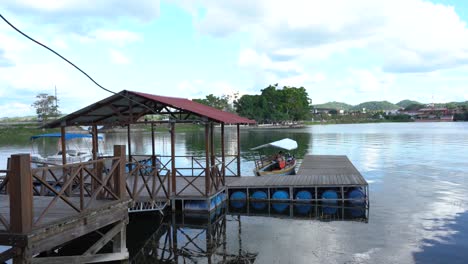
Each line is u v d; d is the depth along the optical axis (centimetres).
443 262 914
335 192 1525
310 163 2308
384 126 11406
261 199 1559
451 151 3566
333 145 4484
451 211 1397
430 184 1953
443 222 1254
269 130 9169
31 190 610
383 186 1917
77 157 2473
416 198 1630
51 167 660
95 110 1259
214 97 11419
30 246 592
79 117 1281
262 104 11500
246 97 11338
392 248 1012
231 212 1448
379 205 1510
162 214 1315
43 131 6188
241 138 6256
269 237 1130
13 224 591
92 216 752
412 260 927
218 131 8925
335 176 1723
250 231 1194
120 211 855
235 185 1579
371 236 1116
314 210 1453
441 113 16425
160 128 7894
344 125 12938
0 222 658
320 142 4981
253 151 3962
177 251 1031
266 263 924
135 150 4134
